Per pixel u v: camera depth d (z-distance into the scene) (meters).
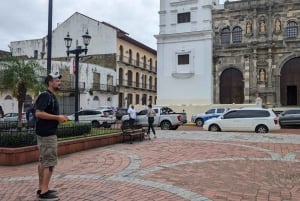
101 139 14.97
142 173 9.24
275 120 23.92
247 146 15.09
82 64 47.38
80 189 7.59
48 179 6.69
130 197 7.00
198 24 43.25
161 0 45.38
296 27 40.22
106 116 32.25
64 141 12.62
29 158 10.95
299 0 39.91
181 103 43.56
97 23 56.00
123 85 56.94
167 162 10.91
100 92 50.47
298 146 15.23
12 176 8.95
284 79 40.97
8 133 11.16
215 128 25.44
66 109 47.03
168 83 44.56
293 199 6.93
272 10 41.06
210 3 43.06
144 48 63.84
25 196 7.05
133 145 15.41
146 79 65.44
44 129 6.60
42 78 17.05
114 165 10.38
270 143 16.34
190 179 8.58
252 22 41.88
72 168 9.93
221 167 10.16
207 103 42.38
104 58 55.38
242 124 24.55
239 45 42.06
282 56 40.75
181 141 17.16
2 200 6.78
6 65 16.45
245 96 41.72
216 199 6.89
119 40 56.00
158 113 29.14
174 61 44.19
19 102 16.70
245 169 9.91
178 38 44.16
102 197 6.99
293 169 9.96
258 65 41.62
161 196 7.07
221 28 43.09
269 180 8.57
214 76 43.16
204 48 42.81
